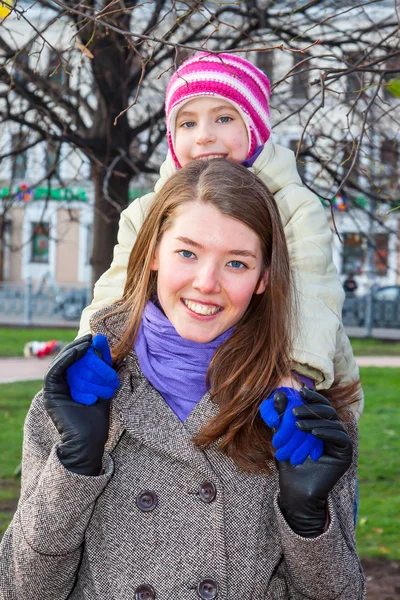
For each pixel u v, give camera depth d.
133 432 1.70
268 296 1.75
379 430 8.71
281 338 1.74
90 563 1.71
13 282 31.27
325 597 1.63
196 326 1.68
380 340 18.78
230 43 5.92
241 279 1.66
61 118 5.38
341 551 1.61
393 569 5.11
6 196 6.35
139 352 1.78
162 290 1.70
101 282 2.29
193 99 2.33
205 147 2.33
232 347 1.74
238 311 1.67
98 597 1.69
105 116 5.55
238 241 1.64
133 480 1.72
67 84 5.56
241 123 2.34
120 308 1.83
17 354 14.19
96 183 5.84
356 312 21.94
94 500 1.61
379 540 5.62
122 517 1.70
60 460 1.59
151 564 1.67
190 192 1.67
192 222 1.64
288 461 1.59
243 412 1.71
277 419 1.58
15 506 5.94
